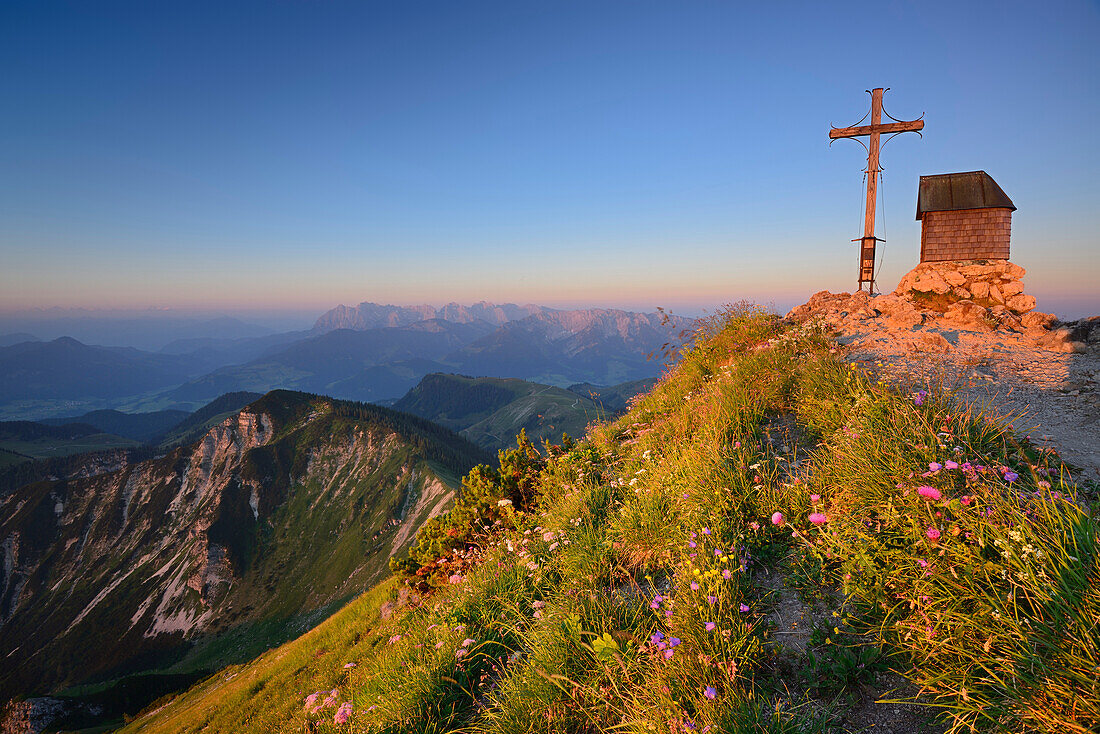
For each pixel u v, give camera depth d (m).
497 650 5.14
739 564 4.19
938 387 5.84
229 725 16.03
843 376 6.68
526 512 9.20
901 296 12.12
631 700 3.55
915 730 2.80
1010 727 2.54
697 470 5.55
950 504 3.29
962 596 2.97
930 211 12.54
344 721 5.23
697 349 11.86
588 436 10.36
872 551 3.66
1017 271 11.17
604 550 5.42
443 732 4.37
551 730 3.69
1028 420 5.72
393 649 6.43
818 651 3.45
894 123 13.82
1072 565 2.71
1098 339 7.94
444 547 10.09
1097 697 2.32
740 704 3.02
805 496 4.68
